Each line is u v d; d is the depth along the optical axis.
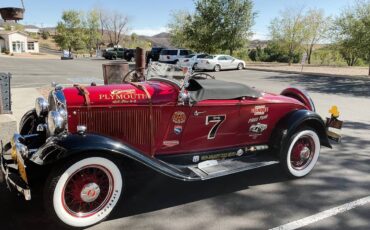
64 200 3.29
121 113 3.84
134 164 3.64
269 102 4.68
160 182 4.57
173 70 4.36
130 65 28.81
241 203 4.07
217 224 3.59
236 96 4.40
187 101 4.03
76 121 3.68
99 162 3.37
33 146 4.18
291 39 37.06
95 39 75.06
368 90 14.67
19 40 66.19
